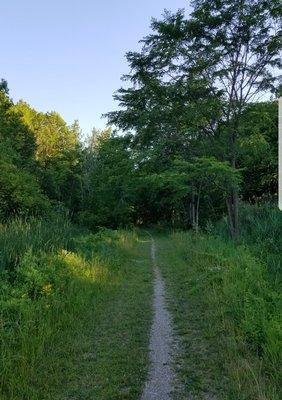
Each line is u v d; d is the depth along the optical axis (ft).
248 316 20.72
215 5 47.73
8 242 30.40
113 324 24.18
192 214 109.50
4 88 95.35
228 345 18.98
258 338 18.52
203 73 50.65
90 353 19.72
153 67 51.88
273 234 44.78
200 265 39.19
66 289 27.40
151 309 27.48
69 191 127.03
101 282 32.60
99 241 53.93
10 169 75.97
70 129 191.11
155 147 54.24
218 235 59.93
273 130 55.01
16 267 26.73
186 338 21.67
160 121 52.70
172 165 54.65
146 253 61.98
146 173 57.82
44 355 18.20
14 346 18.01
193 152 54.85
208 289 29.81
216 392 15.81
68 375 17.24
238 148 52.80
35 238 33.17
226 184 52.60
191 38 50.19
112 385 16.52
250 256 36.68
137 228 131.85
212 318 24.00
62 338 20.57
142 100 53.42
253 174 89.35
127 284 35.68
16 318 20.39
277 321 19.24
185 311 26.73
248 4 47.37
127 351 19.97
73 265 32.58
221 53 49.26
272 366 16.29
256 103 50.80
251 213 58.29
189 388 16.21
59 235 39.65
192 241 61.41
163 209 148.25
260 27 47.98
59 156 131.54
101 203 126.11
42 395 15.46
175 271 41.96
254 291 26.13
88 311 25.58
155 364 18.54
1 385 15.28
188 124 52.65
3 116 92.22
